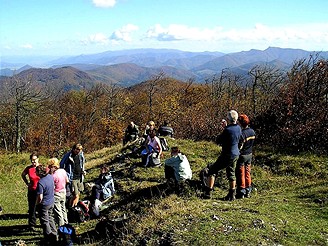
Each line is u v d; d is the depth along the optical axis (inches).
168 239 261.7
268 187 445.4
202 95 2316.7
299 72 759.1
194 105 2105.1
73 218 411.2
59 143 2223.2
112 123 2359.7
